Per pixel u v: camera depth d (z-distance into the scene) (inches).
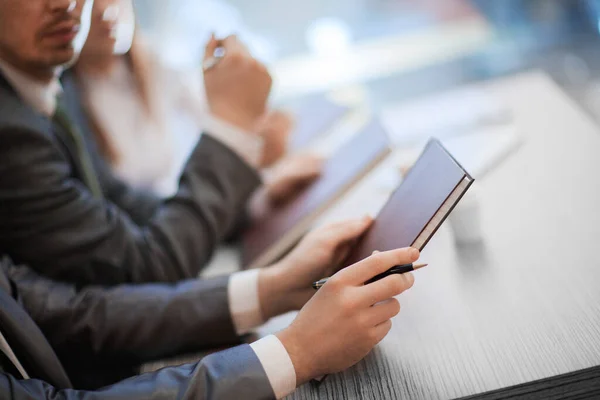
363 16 72.8
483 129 55.3
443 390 32.8
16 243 42.8
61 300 41.5
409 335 36.9
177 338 41.1
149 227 47.5
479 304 37.9
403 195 36.6
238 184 48.9
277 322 41.6
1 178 41.5
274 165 56.1
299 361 33.1
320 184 50.1
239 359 33.4
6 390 31.7
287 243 46.6
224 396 32.5
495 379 32.7
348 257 39.3
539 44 73.5
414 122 59.1
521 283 38.7
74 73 52.7
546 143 51.9
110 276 44.3
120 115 54.8
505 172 49.6
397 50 73.4
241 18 69.0
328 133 57.1
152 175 56.2
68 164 45.1
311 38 72.6
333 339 32.8
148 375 34.1
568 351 33.3
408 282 33.1
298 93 70.1
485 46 73.5
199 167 48.7
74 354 41.6
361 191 52.9
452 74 72.5
